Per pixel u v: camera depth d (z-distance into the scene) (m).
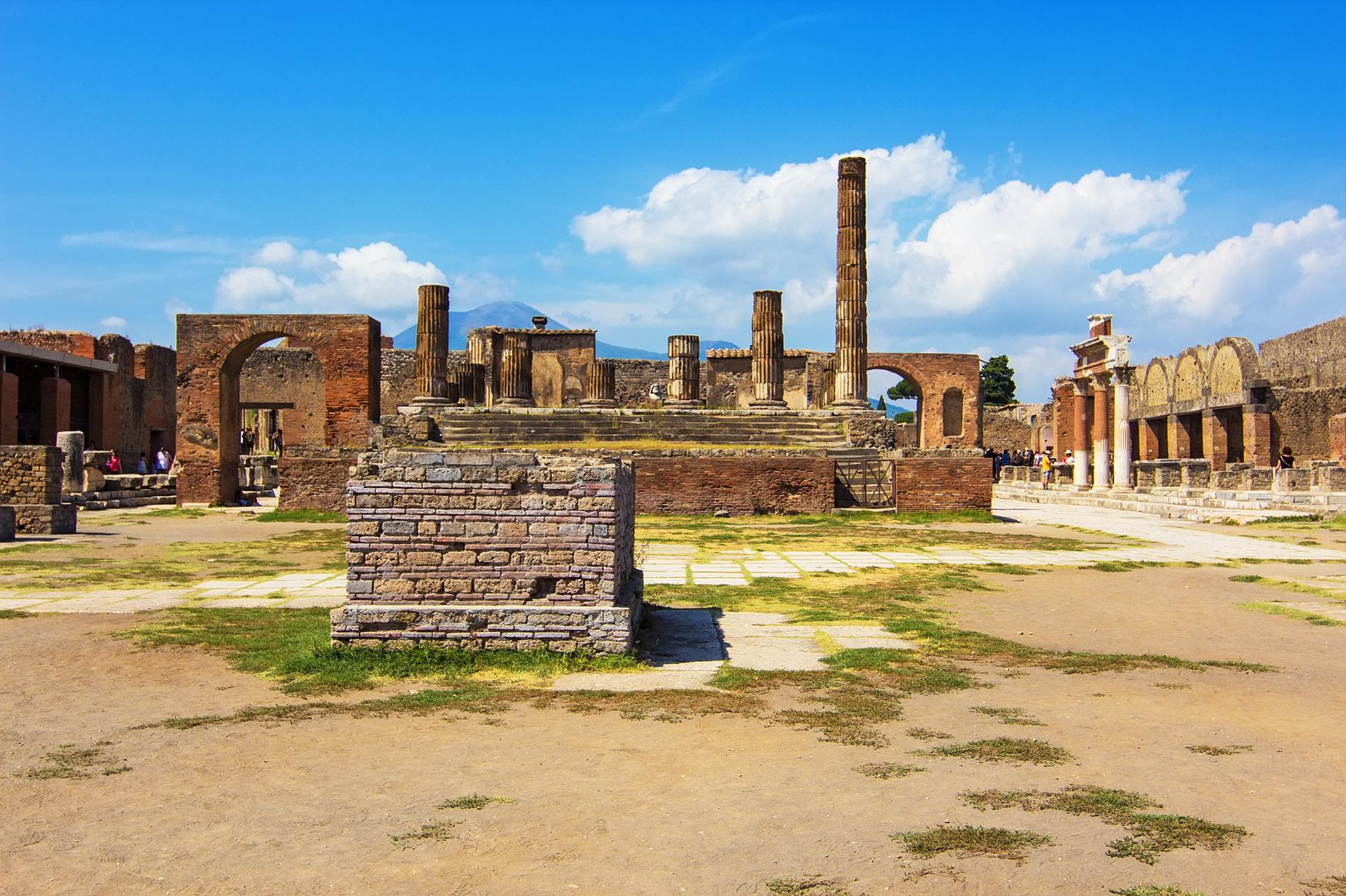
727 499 25.06
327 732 6.34
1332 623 10.95
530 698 7.21
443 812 4.85
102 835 4.58
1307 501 27.31
